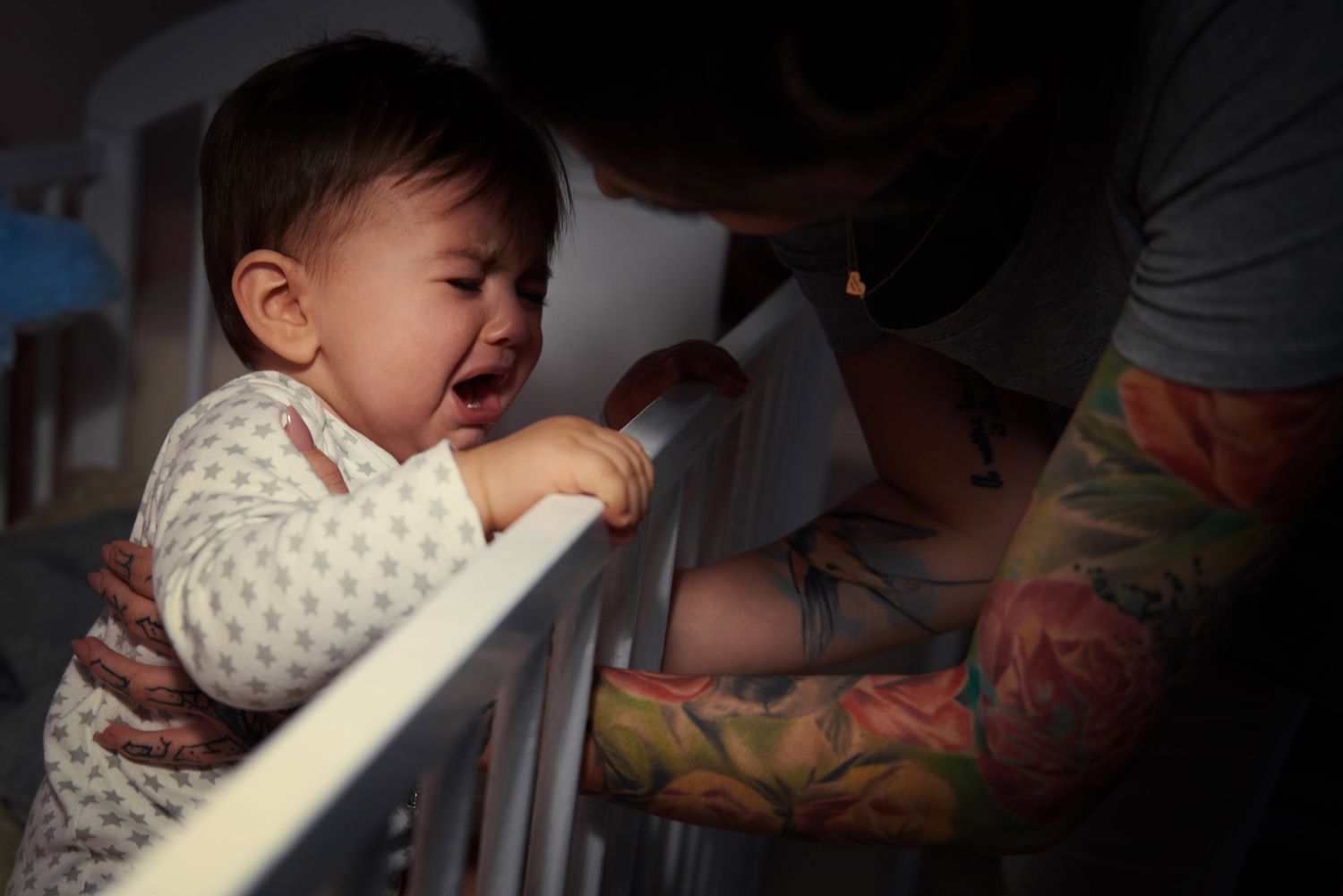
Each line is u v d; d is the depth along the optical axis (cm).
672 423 73
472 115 88
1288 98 47
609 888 85
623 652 72
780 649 84
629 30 45
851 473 179
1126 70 55
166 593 63
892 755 61
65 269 175
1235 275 50
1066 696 58
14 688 141
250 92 90
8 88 209
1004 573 60
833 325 88
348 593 58
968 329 72
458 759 46
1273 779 108
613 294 160
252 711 72
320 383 87
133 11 207
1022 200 64
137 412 215
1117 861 110
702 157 49
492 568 47
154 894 29
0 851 116
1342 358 50
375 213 83
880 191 57
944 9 47
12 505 217
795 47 45
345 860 36
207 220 92
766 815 63
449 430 88
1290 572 87
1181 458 53
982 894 170
